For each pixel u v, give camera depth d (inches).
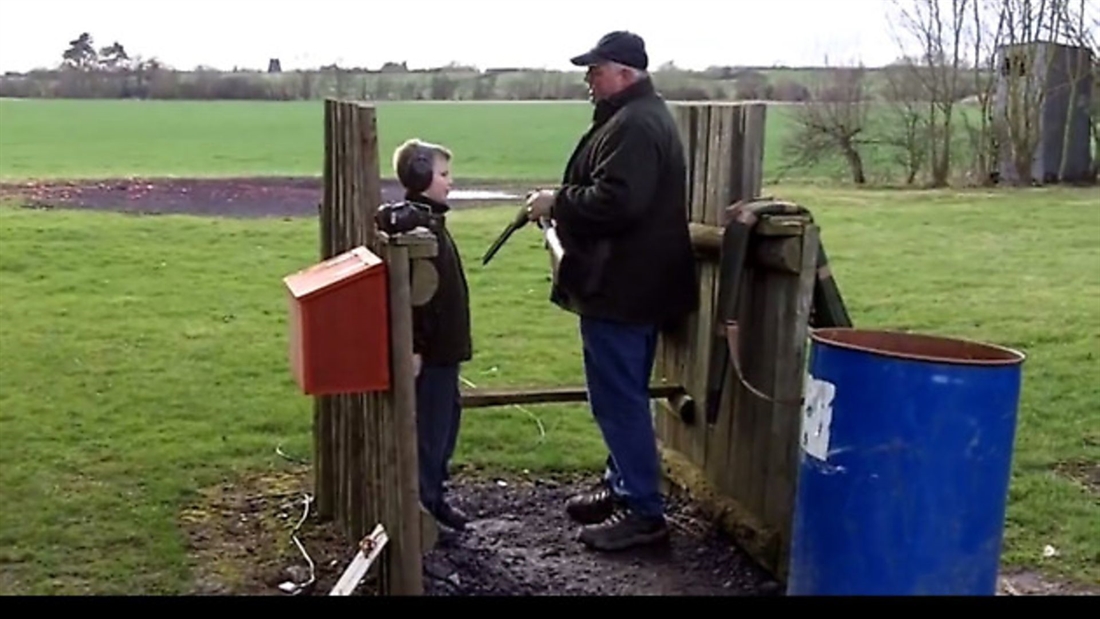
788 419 146.7
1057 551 165.5
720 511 164.7
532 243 487.2
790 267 142.7
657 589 148.6
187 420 226.5
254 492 183.8
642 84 149.2
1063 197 731.4
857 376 117.6
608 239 149.9
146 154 965.8
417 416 150.2
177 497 179.9
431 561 154.1
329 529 165.3
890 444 115.9
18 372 261.6
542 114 1365.7
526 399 179.8
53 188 666.8
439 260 146.6
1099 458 212.2
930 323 346.9
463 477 196.9
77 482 185.9
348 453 156.3
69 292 367.9
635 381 156.5
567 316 350.3
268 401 242.5
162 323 324.8
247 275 408.2
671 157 149.0
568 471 201.5
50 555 154.9
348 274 126.0
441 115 1330.0
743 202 154.2
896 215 626.5
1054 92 834.2
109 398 241.3
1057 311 365.4
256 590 144.1
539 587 148.1
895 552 117.0
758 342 154.3
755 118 158.1
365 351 126.8
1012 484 194.9
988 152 848.3
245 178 766.5
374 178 138.1
